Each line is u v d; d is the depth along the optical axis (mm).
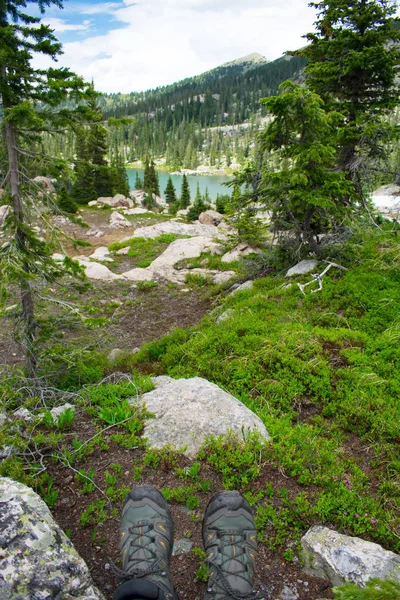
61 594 2473
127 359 10047
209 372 7051
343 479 4125
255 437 4430
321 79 14227
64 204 37344
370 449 4875
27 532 2676
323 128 10594
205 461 4207
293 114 10219
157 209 62938
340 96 15305
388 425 5043
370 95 14602
